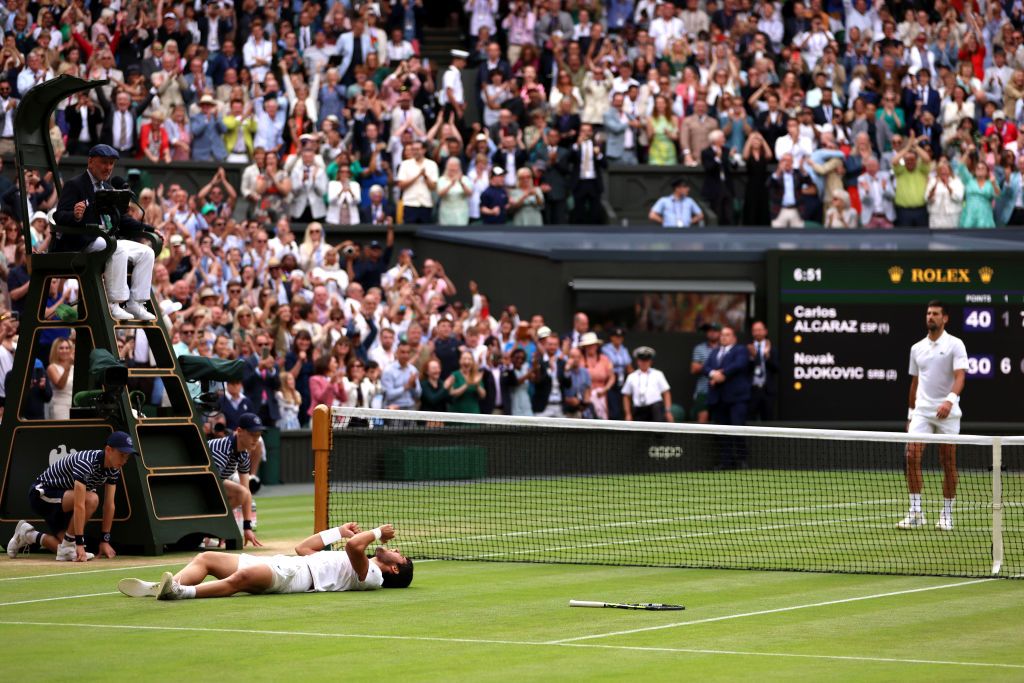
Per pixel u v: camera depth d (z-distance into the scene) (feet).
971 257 152.15
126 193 84.17
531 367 140.67
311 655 51.98
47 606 63.72
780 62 194.80
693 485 126.93
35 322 86.94
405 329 145.79
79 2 164.14
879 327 152.15
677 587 71.05
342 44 177.17
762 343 149.18
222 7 175.94
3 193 135.95
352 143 167.22
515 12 189.37
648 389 145.28
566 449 140.97
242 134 164.55
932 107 182.29
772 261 151.74
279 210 159.53
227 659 51.08
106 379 81.71
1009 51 193.16
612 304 155.02
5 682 46.93
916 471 96.84
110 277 86.63
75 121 154.61
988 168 175.83
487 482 126.11
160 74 164.76
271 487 128.77
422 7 202.69
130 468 83.71
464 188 167.32
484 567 79.05
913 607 64.44
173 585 65.05
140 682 46.93
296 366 134.82
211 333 127.24
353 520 100.94
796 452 148.05
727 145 176.55
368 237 161.48
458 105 179.32
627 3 197.88
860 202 174.81
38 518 85.20
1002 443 78.84
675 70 187.01
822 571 77.36
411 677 47.93
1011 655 52.49
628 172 175.73
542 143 172.45
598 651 53.11
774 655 52.34
